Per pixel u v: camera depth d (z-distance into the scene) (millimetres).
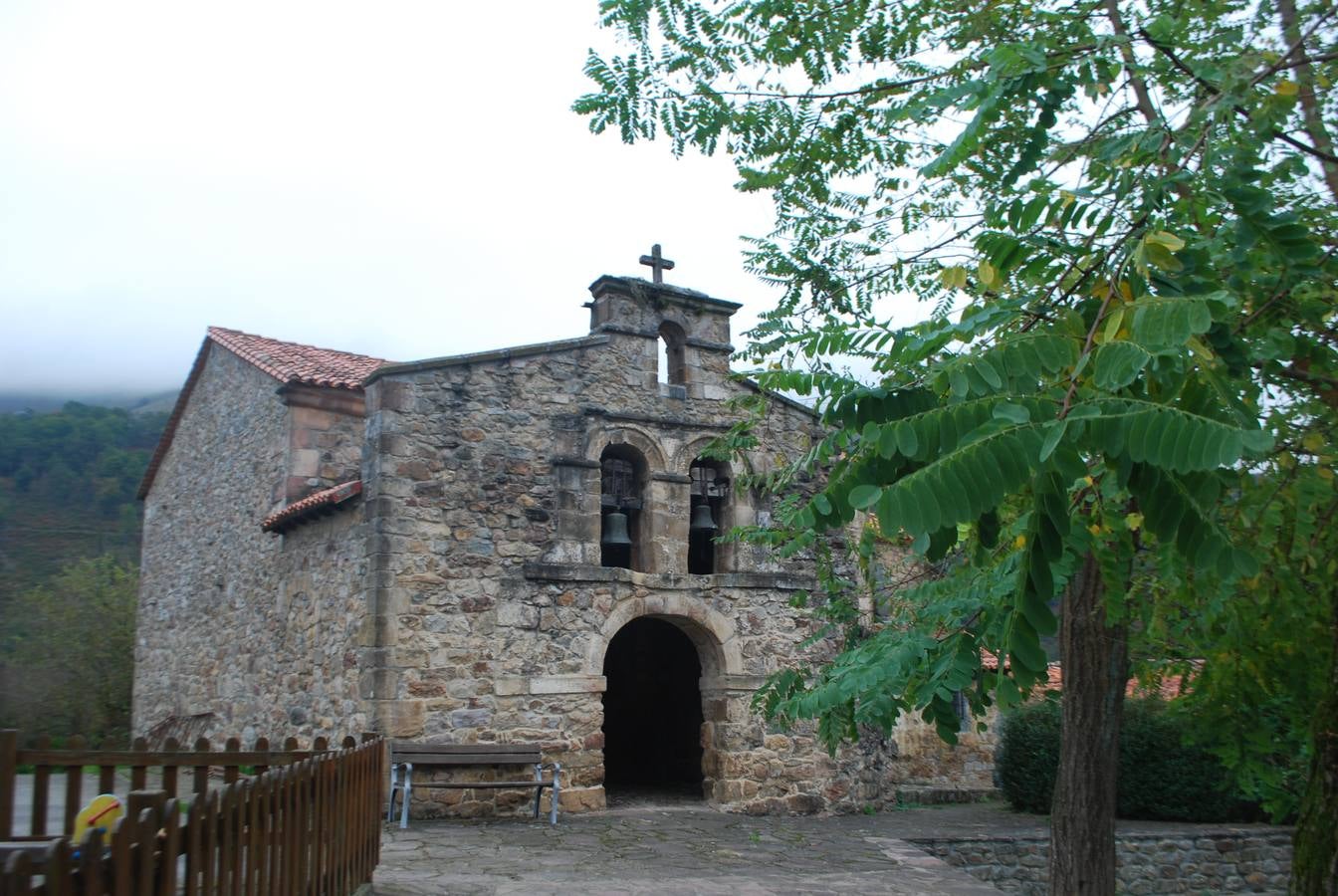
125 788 9977
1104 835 6770
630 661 16844
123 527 39844
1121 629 6836
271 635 14164
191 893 3588
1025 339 2879
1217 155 3846
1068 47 4379
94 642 23828
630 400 13086
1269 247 3713
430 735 11227
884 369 3818
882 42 6371
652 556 12852
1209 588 4172
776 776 13031
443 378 12062
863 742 13898
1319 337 4855
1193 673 6906
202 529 17703
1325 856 4945
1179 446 2354
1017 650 2646
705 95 6188
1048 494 2541
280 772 4730
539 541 12203
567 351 12820
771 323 4238
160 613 19375
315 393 14570
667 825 11539
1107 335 2715
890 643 3982
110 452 44812
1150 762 14016
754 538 7551
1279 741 6883
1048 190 3895
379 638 11188
